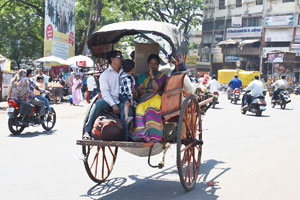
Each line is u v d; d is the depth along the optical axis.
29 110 9.64
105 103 4.89
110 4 39.88
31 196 4.85
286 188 5.30
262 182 5.61
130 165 6.62
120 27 4.96
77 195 4.92
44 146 8.13
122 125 4.62
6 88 19.80
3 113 14.45
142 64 5.33
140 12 48.91
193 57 63.19
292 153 7.73
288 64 44.19
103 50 5.59
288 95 20.11
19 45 35.84
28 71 9.90
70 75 23.22
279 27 55.03
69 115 14.52
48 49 24.44
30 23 35.97
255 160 7.09
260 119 14.37
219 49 61.19
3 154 7.28
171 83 4.84
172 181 5.70
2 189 5.12
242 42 56.97
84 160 4.88
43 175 5.84
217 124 12.55
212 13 64.69
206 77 8.57
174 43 4.82
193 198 4.86
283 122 13.41
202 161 7.03
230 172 6.22
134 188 5.29
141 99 4.86
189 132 5.39
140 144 4.36
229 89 26.00
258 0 57.59
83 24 37.34
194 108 5.67
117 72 4.96
